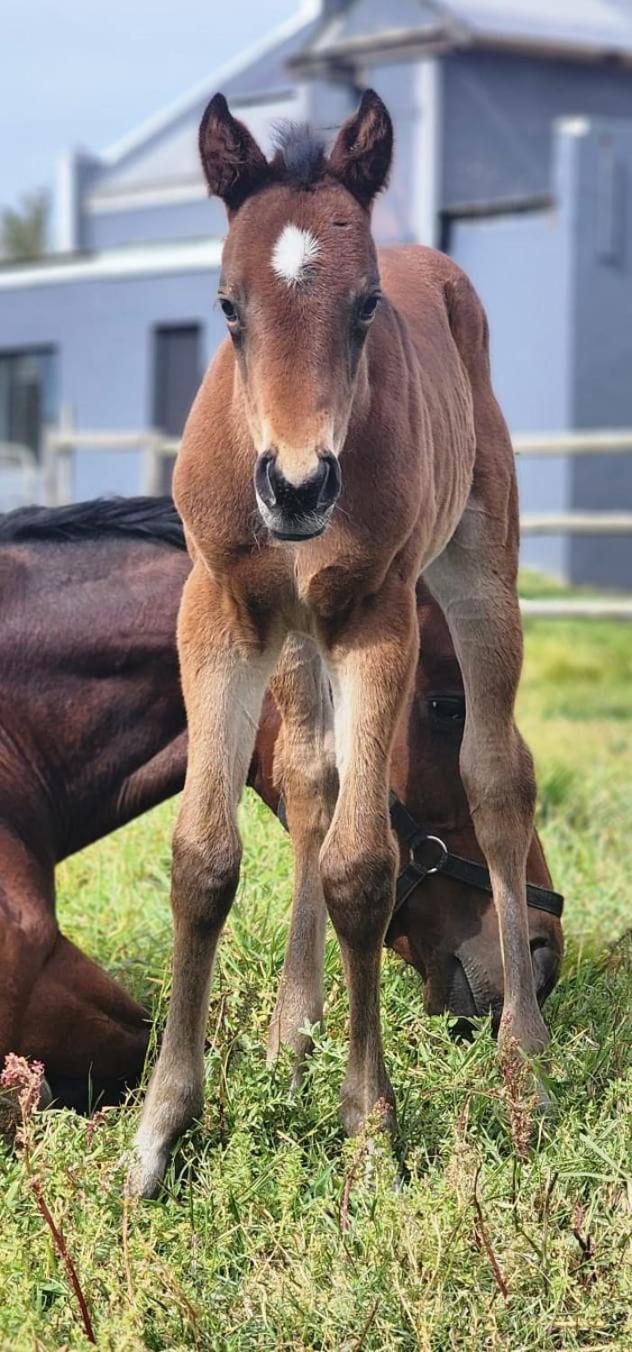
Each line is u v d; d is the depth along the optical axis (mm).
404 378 5043
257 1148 5059
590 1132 5031
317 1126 5145
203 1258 4551
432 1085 5277
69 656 5961
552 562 30219
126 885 7457
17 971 5461
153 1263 4414
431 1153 5148
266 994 5887
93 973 5684
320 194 4633
